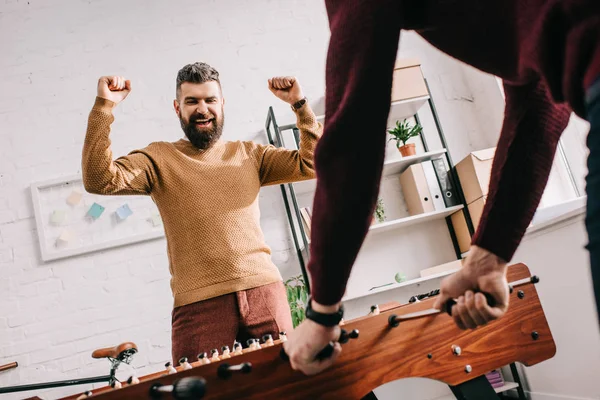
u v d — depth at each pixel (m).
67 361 2.61
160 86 3.05
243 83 3.12
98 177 1.49
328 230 0.56
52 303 2.67
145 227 2.80
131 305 2.71
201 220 1.55
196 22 3.18
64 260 2.73
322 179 0.56
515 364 2.46
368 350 0.90
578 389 2.05
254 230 1.61
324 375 0.85
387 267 2.94
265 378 0.81
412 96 2.88
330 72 0.59
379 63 0.55
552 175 2.73
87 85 3.00
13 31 3.02
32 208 2.79
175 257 1.55
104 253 2.76
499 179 0.72
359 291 2.88
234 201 1.60
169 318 2.73
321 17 3.30
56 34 3.05
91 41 3.07
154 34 3.13
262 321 1.48
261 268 1.55
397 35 0.57
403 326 0.94
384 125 0.56
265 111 3.09
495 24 0.55
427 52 3.35
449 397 2.64
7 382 2.55
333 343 0.69
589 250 0.44
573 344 2.03
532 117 0.69
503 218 0.71
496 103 3.06
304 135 1.72
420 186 2.85
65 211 2.78
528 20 0.50
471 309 0.68
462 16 0.57
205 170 1.62
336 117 0.56
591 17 0.43
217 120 1.71
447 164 3.10
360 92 0.55
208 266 1.50
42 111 2.93
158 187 1.62
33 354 2.60
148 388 0.74
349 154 0.55
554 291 2.09
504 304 0.72
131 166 1.57
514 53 0.56
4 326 2.62
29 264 2.71
